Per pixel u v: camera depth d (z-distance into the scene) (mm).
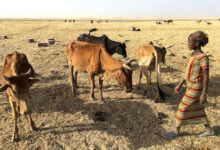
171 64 9984
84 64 5695
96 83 7281
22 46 14195
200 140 4129
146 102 5898
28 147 3859
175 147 3951
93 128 4555
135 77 8031
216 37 21453
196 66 3504
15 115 3920
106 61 5277
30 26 35500
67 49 6359
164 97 6238
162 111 5402
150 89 6863
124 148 3943
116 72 5117
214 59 11367
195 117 3961
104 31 27594
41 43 14172
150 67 6359
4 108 5238
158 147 3963
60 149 3865
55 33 24281
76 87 6766
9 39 17688
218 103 5824
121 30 29641
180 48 14891
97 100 5941
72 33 24625
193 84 3646
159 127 4633
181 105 3936
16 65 4117
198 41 3434
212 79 7848
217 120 4871
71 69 6301
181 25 42594
